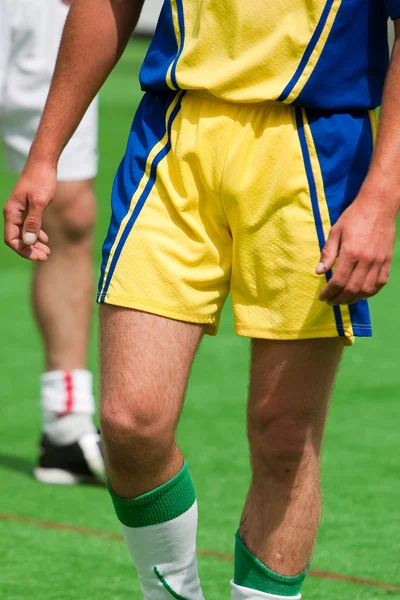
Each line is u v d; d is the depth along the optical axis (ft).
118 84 239.30
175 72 26.73
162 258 26.22
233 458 49.34
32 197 28.37
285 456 27.55
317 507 28.14
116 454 25.89
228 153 26.16
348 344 26.86
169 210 26.63
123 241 26.55
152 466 26.09
